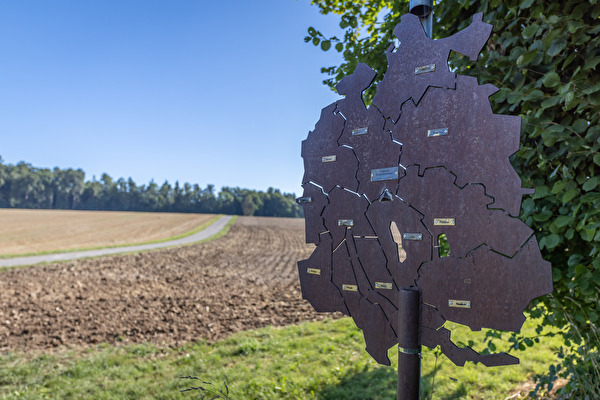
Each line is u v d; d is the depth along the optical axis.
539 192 2.07
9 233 32.06
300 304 8.89
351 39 3.17
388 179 1.80
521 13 2.29
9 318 7.29
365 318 1.86
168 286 11.15
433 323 1.66
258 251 24.28
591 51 1.87
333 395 3.98
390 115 1.82
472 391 3.68
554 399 3.17
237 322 7.33
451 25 2.76
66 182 115.62
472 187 1.59
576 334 2.41
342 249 1.94
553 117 2.02
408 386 1.67
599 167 2.00
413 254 1.72
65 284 10.89
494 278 1.53
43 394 4.27
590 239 1.79
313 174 2.07
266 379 4.39
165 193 119.19
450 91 1.66
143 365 5.08
